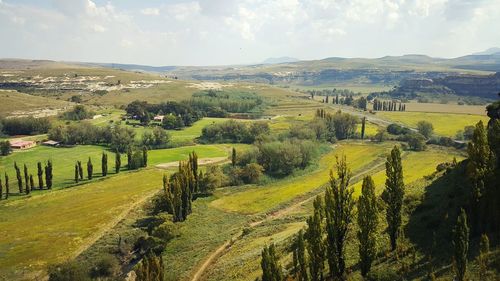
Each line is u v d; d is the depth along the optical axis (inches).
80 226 4387.3
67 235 4160.9
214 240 3722.9
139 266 2498.8
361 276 2032.5
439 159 5964.6
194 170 5196.9
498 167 2129.7
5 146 7293.3
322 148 7367.1
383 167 5846.5
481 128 2010.3
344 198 2149.4
